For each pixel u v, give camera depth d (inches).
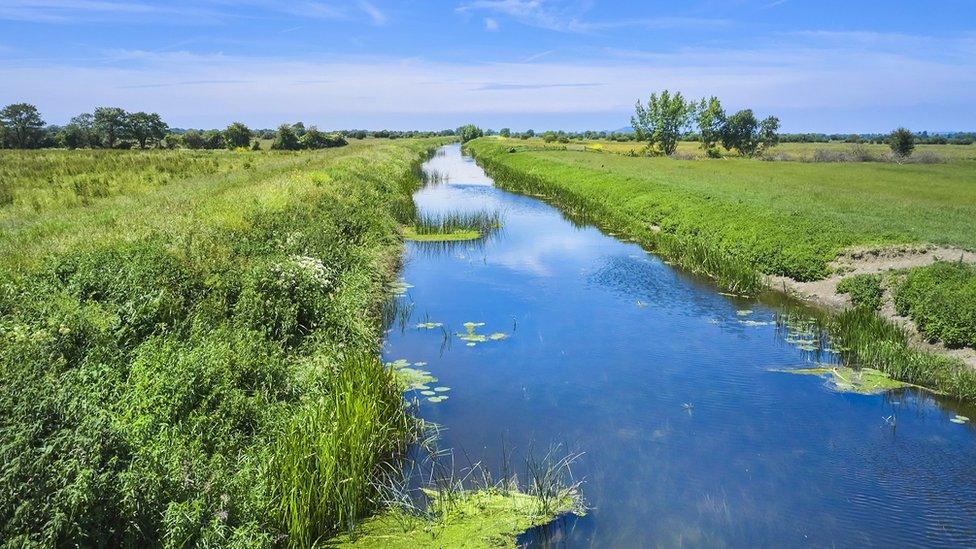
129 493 215.2
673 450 358.0
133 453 239.8
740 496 314.3
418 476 327.6
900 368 456.1
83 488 203.0
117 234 546.6
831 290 646.5
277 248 582.6
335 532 276.7
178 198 839.7
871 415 402.6
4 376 274.8
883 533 287.0
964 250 656.4
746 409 409.7
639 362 487.5
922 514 301.3
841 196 1114.1
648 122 3326.8
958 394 423.5
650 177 1491.1
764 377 460.4
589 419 393.1
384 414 352.8
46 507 196.1
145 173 1273.4
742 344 528.7
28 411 238.7
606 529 287.0
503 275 756.0
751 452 356.8
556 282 725.9
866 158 2341.3
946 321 494.3
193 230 572.7
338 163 1373.0
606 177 1523.1
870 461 348.8
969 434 379.2
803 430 382.6
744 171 1760.6
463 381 447.8
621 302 649.6
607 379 454.3
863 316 537.0
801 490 320.5
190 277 452.8
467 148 4057.6
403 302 637.9
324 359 395.5
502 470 334.3
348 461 298.0
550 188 1504.7
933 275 560.7
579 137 5639.8
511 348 513.3
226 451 291.9
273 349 397.7
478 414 398.3
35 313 360.8
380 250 779.4
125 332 370.0
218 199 790.5
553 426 383.6
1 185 983.0
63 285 410.0
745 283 675.4
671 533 285.3
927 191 1231.5
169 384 309.6
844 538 283.3
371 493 304.0
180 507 223.6
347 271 609.6
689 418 396.5
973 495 316.8
